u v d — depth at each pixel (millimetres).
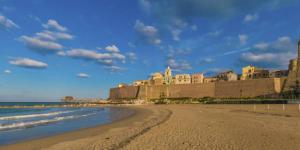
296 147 12375
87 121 35812
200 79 190875
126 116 46906
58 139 19172
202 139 15156
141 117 42250
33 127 27516
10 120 37781
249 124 22844
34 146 16391
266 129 19016
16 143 17594
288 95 98562
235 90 124875
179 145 13555
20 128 26453
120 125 29188
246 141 14102
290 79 108188
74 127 27719
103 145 15086
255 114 36688
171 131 19344
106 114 54594
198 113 43438
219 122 25656
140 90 171000
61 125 29844
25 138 19828
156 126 23594
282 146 12617
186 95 148500
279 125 21438
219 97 130750
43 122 33562
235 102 98188
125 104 147125
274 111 42844
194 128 20922
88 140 17938
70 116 47594
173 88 156375
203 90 141250
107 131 23547
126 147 13508
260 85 115000
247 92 119250
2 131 24000
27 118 42156
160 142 14617
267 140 14281
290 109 48719
